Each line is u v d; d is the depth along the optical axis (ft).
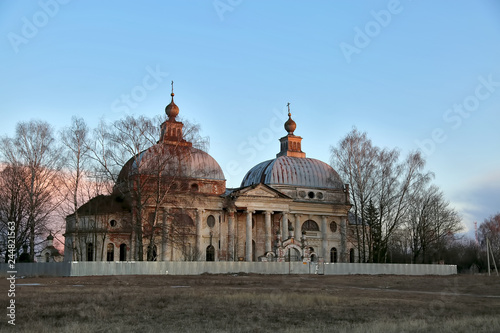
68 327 75.31
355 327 78.84
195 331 75.56
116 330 74.95
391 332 74.74
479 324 82.69
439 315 95.66
